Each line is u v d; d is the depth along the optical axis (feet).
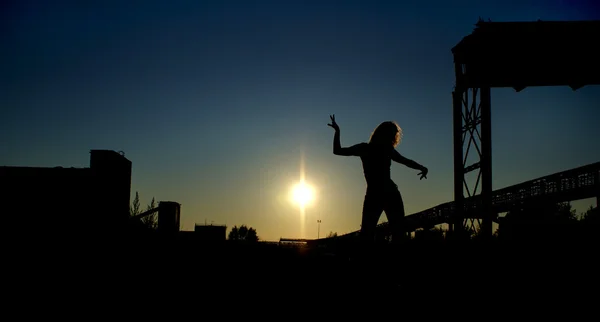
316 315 20.25
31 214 36.45
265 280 27.71
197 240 47.29
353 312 20.61
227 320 19.53
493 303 21.13
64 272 26.86
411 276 25.32
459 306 20.86
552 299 21.29
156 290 24.52
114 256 31.83
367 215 22.95
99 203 38.37
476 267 29.99
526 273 27.04
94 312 20.30
